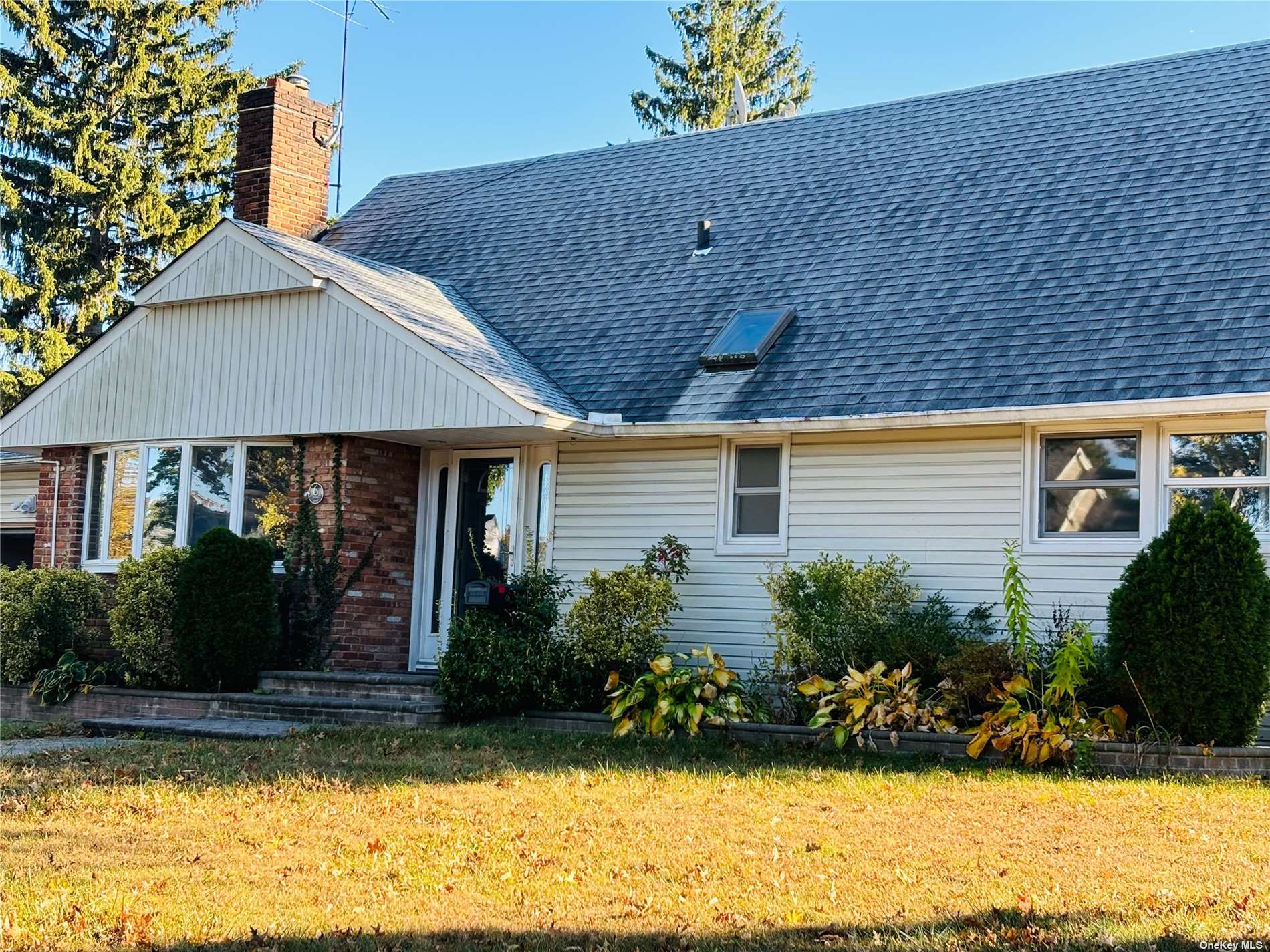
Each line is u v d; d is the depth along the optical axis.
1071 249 14.23
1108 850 7.98
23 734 13.49
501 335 16.92
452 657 13.46
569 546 15.24
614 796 9.64
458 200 20.94
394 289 16.44
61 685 15.36
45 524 17.94
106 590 16.89
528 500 15.73
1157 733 10.78
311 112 20.81
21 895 7.06
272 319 15.92
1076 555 12.48
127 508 17.12
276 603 15.19
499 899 7.05
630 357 15.62
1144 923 6.45
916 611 13.06
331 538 15.50
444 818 8.92
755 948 6.19
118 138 35.09
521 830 8.55
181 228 34.75
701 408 14.27
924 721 11.58
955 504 13.11
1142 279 13.34
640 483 14.91
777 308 15.37
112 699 15.00
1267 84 15.43
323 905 6.92
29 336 32.38
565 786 9.98
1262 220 13.40
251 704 14.12
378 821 8.84
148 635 14.85
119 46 34.94
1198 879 7.30
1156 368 12.15
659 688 12.43
